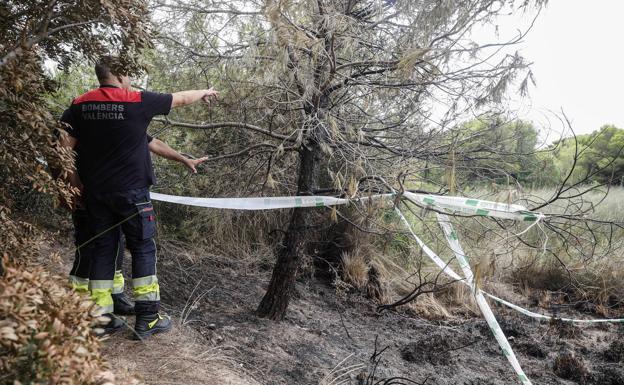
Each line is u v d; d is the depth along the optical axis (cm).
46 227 439
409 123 453
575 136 360
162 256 545
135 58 255
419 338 497
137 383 172
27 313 143
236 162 517
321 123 373
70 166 226
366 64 398
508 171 447
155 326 338
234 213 602
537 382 433
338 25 355
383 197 366
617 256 702
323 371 372
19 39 214
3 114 210
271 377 342
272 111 428
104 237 322
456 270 642
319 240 633
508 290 678
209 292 484
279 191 542
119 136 313
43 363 138
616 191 840
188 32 451
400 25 411
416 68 380
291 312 491
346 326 496
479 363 461
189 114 509
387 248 650
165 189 548
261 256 612
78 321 160
